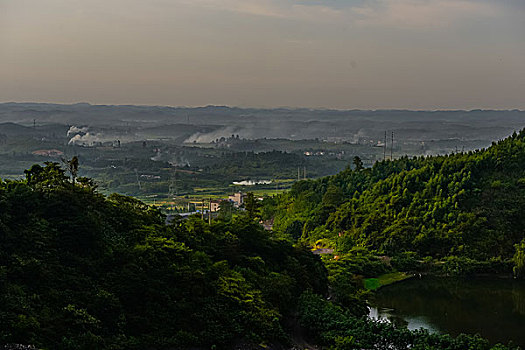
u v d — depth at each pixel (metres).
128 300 74.44
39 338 60.06
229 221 110.69
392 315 116.44
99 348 63.34
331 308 93.19
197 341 72.31
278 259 105.62
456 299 130.62
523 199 179.75
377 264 155.88
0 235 71.56
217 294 81.00
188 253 86.69
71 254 76.12
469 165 195.12
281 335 79.88
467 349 79.62
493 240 166.50
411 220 178.38
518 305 125.19
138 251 80.81
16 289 64.94
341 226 198.50
